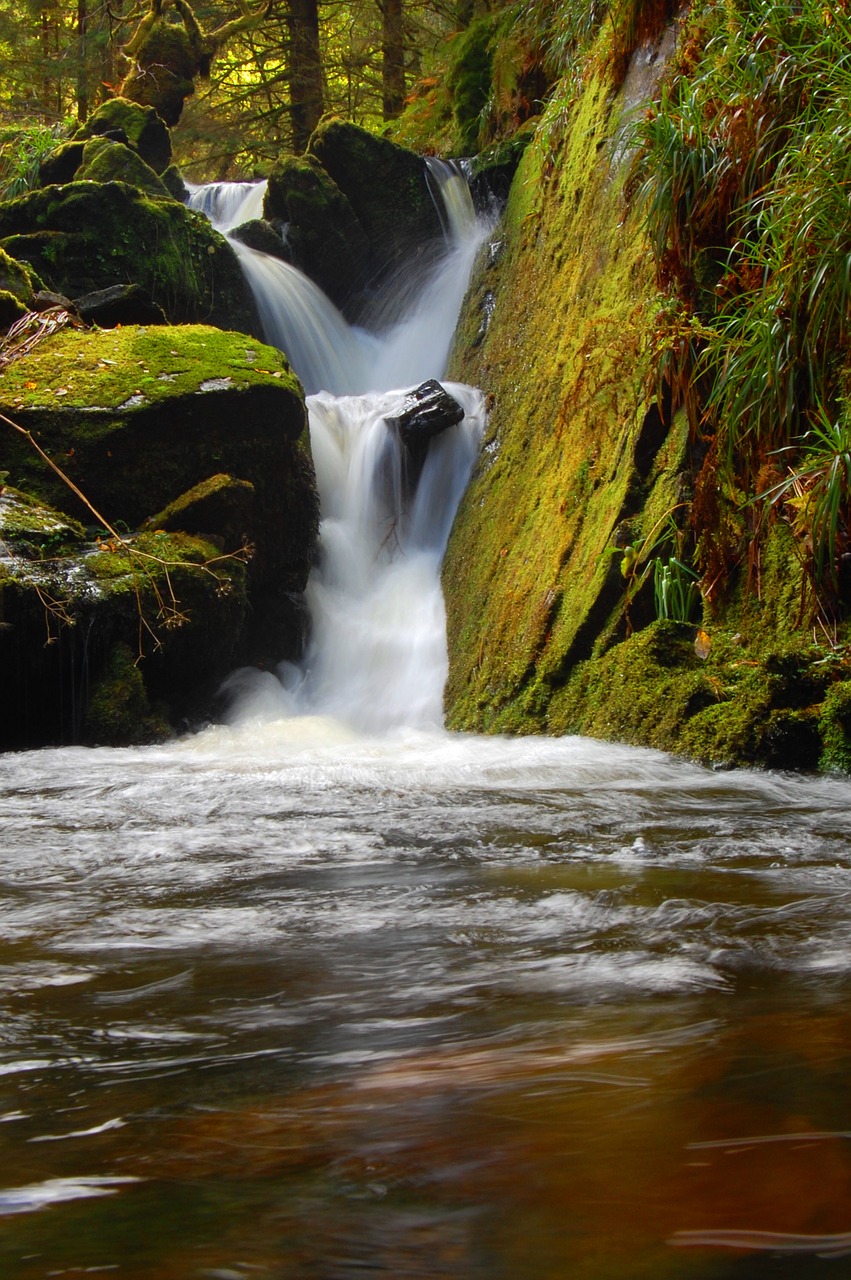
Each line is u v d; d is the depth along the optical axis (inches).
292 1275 35.0
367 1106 51.1
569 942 86.9
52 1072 58.9
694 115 247.4
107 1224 39.4
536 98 478.0
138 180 454.6
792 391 216.4
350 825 150.3
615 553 258.5
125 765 231.5
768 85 235.9
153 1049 62.6
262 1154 45.8
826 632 212.5
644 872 117.3
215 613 298.2
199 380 318.7
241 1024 67.1
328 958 83.4
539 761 215.8
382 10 786.2
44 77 745.0
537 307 370.6
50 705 276.2
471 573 340.2
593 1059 57.0
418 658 335.0
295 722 300.0
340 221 466.6
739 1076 53.2
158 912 100.7
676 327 237.9
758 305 221.1
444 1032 63.6
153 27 558.6
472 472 373.1
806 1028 61.8
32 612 266.5
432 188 475.8
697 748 214.4
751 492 232.4
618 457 274.1
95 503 308.3
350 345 460.8
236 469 321.1
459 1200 39.8
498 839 139.6
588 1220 37.6
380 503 372.8
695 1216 37.6
